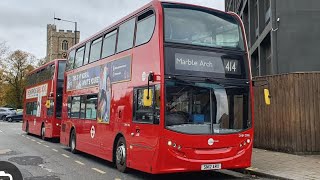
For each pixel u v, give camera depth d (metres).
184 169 9.05
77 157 14.79
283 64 16.28
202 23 9.95
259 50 20.61
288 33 16.31
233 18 10.47
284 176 9.81
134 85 10.51
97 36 14.00
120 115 11.24
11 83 81.19
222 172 11.29
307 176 9.74
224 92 9.70
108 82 12.38
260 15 20.72
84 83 14.89
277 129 14.46
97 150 12.96
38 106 24.78
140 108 10.08
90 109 13.95
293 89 13.86
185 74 9.35
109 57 12.54
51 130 21.06
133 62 10.73
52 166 12.37
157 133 9.08
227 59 9.95
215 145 9.33
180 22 9.69
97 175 10.68
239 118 9.79
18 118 53.28
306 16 16.30
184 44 9.52
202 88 9.46
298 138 13.68
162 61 9.20
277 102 14.45
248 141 9.80
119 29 12.07
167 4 9.70
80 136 14.93
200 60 9.60
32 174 10.76
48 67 23.06
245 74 10.12
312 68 16.16
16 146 18.88
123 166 11.01
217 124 9.46
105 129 12.34
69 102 16.72
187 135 9.09
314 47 16.22
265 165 11.49
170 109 9.08
